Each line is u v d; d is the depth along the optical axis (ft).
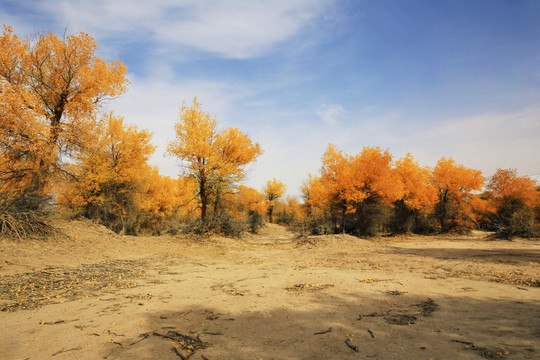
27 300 19.90
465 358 11.31
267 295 21.86
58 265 31.78
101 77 58.03
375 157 92.79
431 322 15.66
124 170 86.33
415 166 112.06
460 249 55.31
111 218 90.38
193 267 36.47
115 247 45.62
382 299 20.49
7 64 51.78
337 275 29.17
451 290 22.57
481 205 128.98
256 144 81.97
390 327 15.15
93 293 22.27
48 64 56.65
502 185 109.81
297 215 199.41
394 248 59.11
